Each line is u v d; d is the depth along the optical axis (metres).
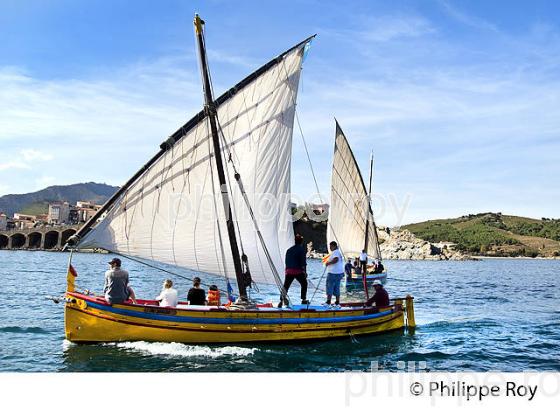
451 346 19.67
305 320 19.11
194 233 19.48
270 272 20.83
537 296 43.44
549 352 18.91
